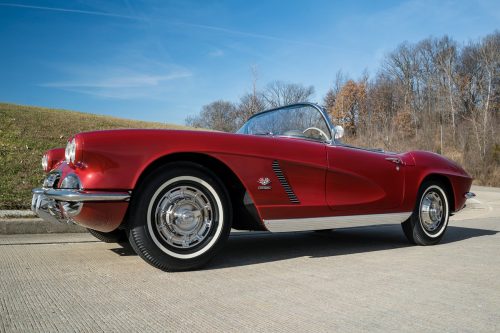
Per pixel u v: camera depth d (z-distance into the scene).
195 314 2.10
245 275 2.90
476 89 47.75
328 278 2.86
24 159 9.29
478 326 2.02
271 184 3.19
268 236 4.94
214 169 3.16
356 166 3.69
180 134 2.91
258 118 4.44
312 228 3.45
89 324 1.94
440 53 50.44
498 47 47.50
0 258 3.35
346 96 50.69
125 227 3.06
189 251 2.91
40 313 2.07
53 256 3.43
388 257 3.67
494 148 27.61
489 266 3.34
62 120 19.22
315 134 3.84
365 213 3.76
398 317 2.12
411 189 4.13
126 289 2.50
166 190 2.84
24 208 5.91
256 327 1.94
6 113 17.83
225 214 3.02
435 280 2.86
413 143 33.56
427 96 47.91
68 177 2.77
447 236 5.20
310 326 1.97
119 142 2.74
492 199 13.48
